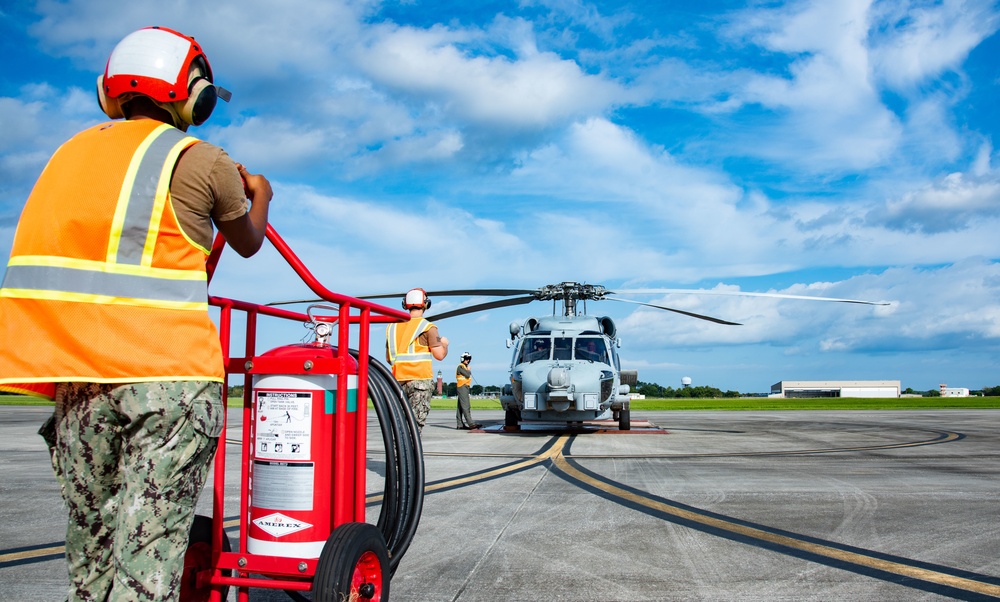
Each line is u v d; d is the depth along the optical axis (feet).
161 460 5.78
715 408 82.79
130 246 5.82
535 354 42.34
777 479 20.97
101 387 5.73
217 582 7.52
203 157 6.15
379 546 7.53
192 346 6.00
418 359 18.28
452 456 27.68
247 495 7.80
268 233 7.22
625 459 26.53
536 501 17.21
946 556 12.04
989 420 56.29
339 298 7.52
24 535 13.58
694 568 11.31
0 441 33.14
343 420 7.48
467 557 12.00
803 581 10.62
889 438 37.19
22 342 5.62
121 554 5.68
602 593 10.03
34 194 6.05
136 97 6.50
